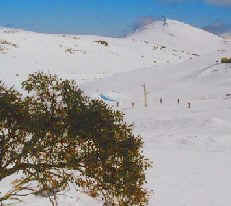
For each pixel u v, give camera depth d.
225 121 47.34
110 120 10.62
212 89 75.44
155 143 38.47
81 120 10.37
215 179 24.31
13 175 20.78
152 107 62.75
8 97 10.45
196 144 37.44
